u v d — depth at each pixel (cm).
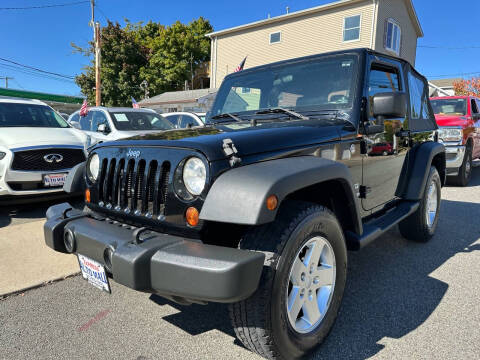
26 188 493
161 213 193
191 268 158
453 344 216
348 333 229
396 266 334
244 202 161
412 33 1969
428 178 368
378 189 300
